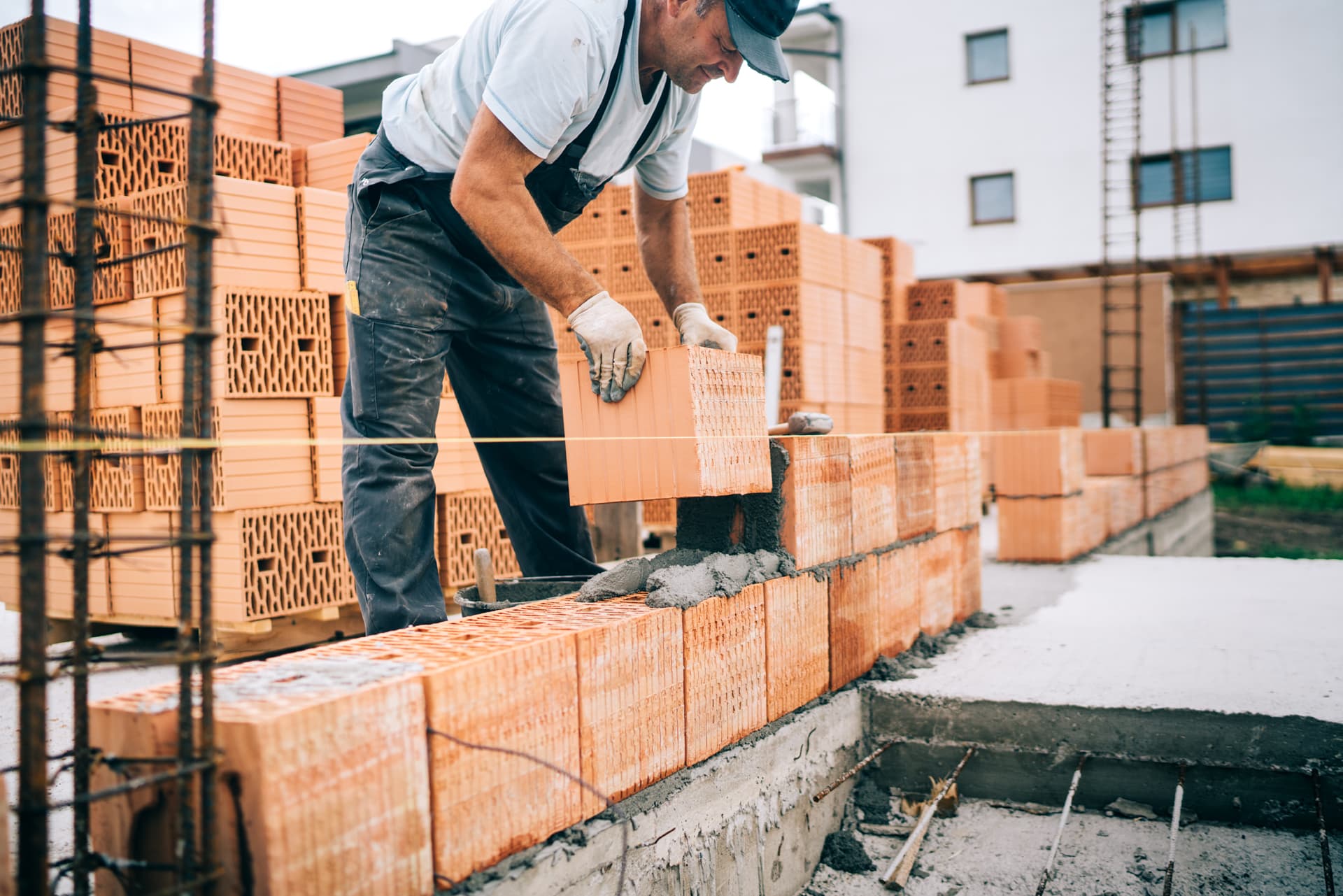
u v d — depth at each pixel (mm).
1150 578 4988
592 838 1805
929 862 2596
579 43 2207
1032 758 2822
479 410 3109
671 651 2086
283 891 1274
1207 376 16984
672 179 2977
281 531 3787
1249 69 16156
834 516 2846
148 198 3811
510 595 3006
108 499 3920
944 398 9672
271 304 3807
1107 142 12047
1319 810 2363
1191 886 2352
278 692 1410
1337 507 12969
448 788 1532
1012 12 17375
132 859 1357
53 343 1295
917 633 3463
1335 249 15984
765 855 2381
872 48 18312
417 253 2576
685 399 2178
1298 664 3090
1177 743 2680
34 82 1117
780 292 6918
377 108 12891
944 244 17984
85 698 1333
